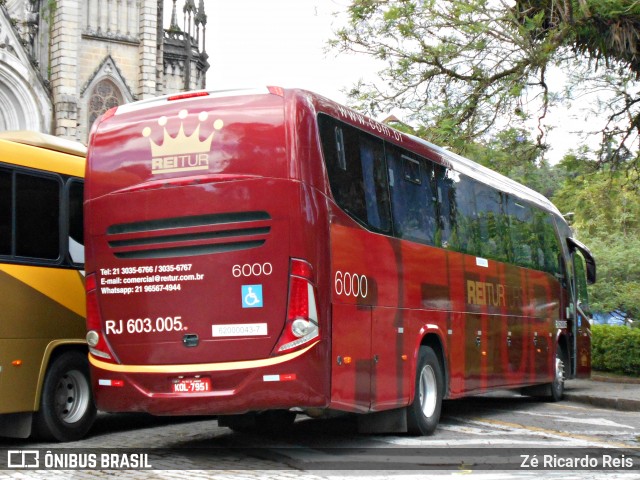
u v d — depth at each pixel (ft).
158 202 30.94
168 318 30.53
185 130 30.91
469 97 60.18
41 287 36.19
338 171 31.78
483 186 47.11
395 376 34.73
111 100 153.07
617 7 54.95
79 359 37.76
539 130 60.64
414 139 39.40
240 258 29.81
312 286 29.48
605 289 124.06
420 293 37.60
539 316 54.13
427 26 58.65
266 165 29.86
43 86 144.36
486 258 46.09
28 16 149.59
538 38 61.11
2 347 34.24
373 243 33.76
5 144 35.47
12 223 35.27
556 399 57.72
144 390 30.71
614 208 80.79
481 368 44.16
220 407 29.66
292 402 29.14
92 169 32.40
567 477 28.45
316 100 31.24
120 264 31.42
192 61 175.11
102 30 152.46
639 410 53.42
